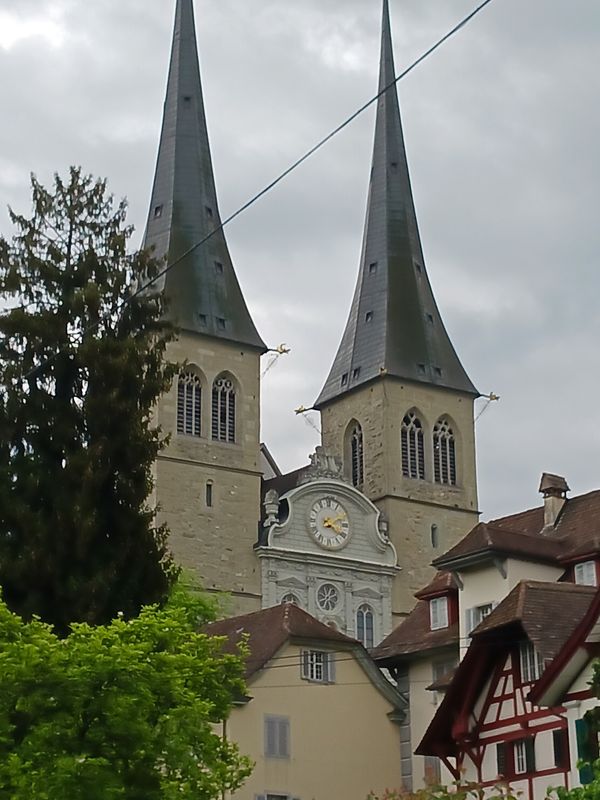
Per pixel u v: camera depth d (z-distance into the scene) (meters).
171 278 122.38
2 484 46.16
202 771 37.41
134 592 46.00
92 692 34.06
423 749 48.09
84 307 48.72
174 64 130.38
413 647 63.03
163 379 49.69
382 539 123.62
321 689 61.59
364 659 62.91
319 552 120.38
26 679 33.78
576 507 62.94
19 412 47.09
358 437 130.50
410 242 135.62
